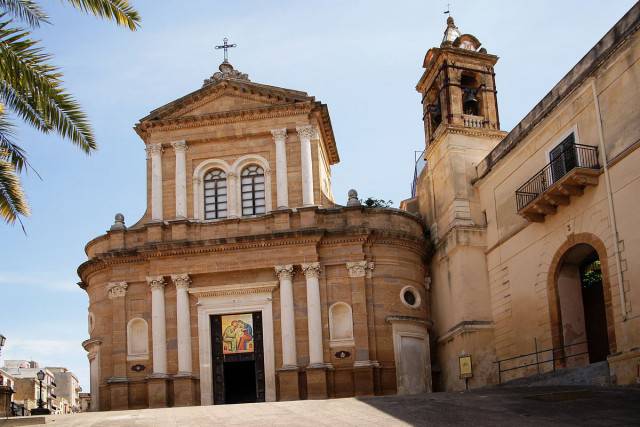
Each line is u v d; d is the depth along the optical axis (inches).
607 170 974.4
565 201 1059.3
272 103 1437.0
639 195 911.0
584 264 1126.4
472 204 1334.9
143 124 1438.2
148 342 1334.9
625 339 922.1
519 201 1178.6
